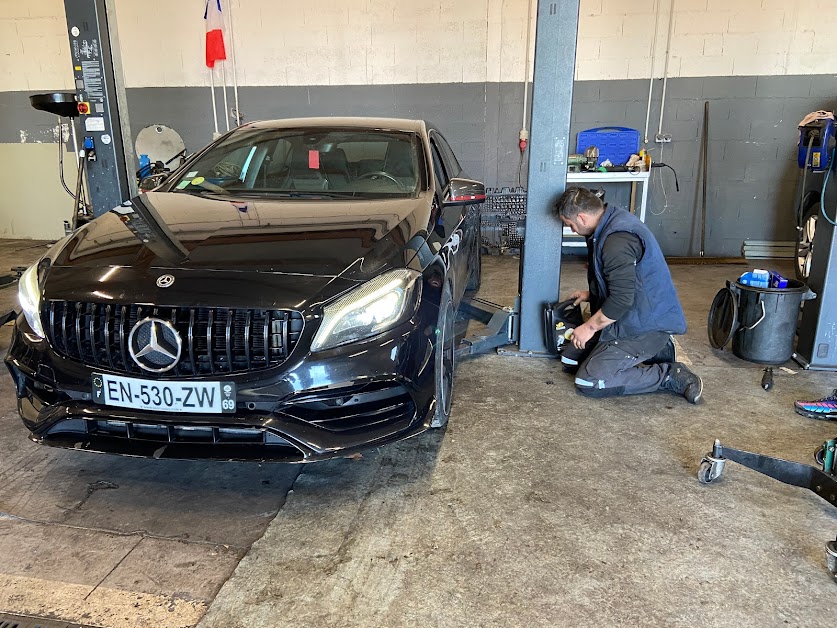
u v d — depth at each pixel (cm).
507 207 652
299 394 180
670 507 204
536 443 246
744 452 210
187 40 651
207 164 293
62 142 689
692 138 624
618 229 275
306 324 179
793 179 620
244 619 155
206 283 183
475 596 163
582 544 184
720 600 163
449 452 238
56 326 188
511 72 629
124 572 172
